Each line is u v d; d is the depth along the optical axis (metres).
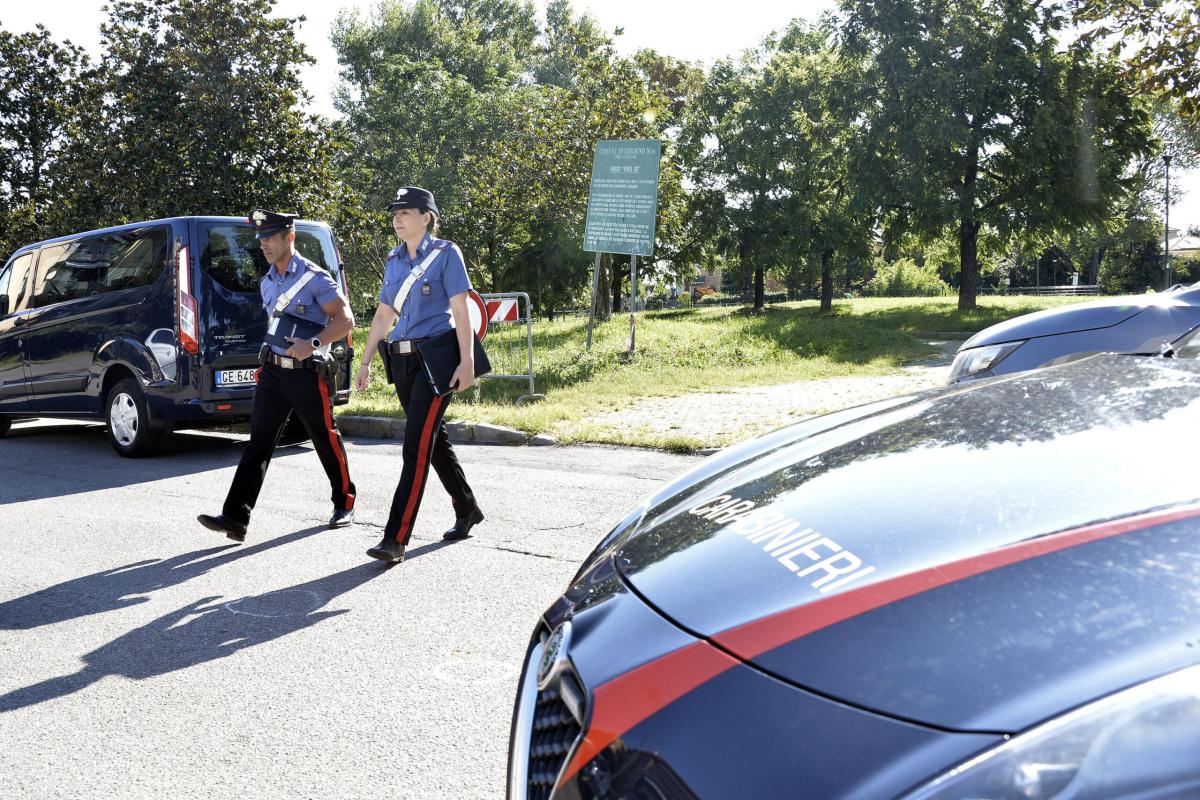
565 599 1.72
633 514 2.11
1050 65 29.70
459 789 2.46
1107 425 1.66
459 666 3.27
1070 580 1.16
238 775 2.56
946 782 0.93
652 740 1.18
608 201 14.42
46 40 25.36
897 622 1.18
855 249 39.91
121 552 4.90
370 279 36.00
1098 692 0.97
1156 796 0.83
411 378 4.61
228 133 20.33
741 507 1.78
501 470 6.76
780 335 17.28
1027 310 28.38
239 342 7.79
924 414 2.08
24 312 8.84
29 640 3.65
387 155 35.78
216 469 7.32
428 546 4.82
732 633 1.29
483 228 33.75
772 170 41.69
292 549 4.87
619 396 10.40
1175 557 1.15
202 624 3.78
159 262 7.73
